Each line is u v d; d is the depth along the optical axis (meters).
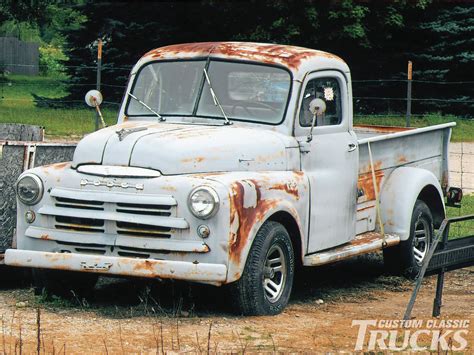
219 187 8.78
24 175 9.37
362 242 10.85
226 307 9.63
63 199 9.22
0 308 9.49
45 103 33.53
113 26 32.94
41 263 9.18
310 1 33.34
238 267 8.90
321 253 10.19
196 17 34.62
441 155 12.70
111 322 8.92
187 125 9.95
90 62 33.38
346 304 10.40
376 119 32.75
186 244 8.80
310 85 10.22
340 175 10.51
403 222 11.45
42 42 64.19
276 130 9.88
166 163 8.98
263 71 10.10
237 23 35.06
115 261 8.91
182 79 10.30
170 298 10.08
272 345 8.16
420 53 34.72
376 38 34.81
